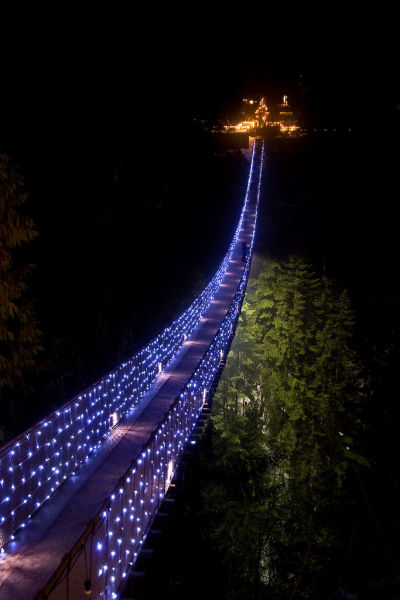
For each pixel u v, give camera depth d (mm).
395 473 18516
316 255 31766
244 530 13430
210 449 16125
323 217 35781
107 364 14531
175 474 7598
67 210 14445
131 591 5570
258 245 32062
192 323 14406
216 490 14172
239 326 23469
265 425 19594
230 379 21375
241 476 15633
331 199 37438
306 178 41219
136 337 16891
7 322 10070
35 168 13695
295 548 14125
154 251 21094
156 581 10016
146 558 5922
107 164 17766
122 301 16203
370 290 28125
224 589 11789
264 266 29203
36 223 13109
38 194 13578
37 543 5016
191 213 29766
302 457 18109
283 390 20562
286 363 22141
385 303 26578
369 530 15602
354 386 22219
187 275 23281
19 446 5906
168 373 10812
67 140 15062
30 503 5652
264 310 24422
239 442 16234
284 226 35094
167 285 21469
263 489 15422
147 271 19516
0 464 5566
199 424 9602
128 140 19875
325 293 24062
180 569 11531
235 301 16188
